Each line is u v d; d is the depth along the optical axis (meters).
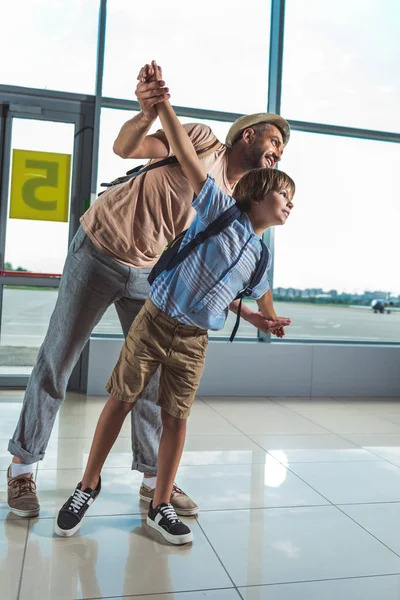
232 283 1.59
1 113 4.09
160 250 1.87
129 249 1.81
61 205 4.20
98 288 1.85
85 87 4.24
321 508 2.01
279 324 1.79
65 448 2.64
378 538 1.77
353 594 1.42
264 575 1.51
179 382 1.68
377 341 4.73
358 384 4.41
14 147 4.12
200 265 1.54
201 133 1.76
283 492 2.16
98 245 1.81
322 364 4.35
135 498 2.03
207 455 2.62
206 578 1.48
